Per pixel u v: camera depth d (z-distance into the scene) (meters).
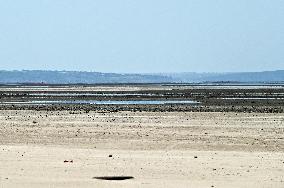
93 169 67.31
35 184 58.19
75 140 97.12
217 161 73.38
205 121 134.00
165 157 76.88
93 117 147.25
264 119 139.62
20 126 122.19
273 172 65.50
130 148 87.00
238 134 105.31
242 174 64.12
